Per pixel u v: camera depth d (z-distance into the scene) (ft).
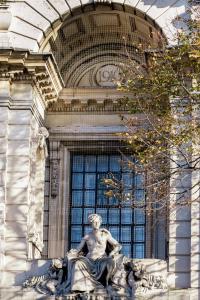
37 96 170.50
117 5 169.37
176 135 148.05
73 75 179.32
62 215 174.50
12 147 165.27
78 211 176.04
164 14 168.04
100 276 157.89
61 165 176.55
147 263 159.43
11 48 163.53
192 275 158.81
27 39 168.35
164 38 163.73
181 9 167.94
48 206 175.01
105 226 175.11
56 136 177.17
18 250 162.09
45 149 172.04
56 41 174.40
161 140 150.41
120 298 156.25
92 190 176.55
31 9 169.48
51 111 177.99
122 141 175.32
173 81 148.25
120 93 176.24
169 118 148.87
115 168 176.65
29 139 165.48
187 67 154.92
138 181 174.60
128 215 175.11
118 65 179.11
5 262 161.89
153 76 149.28
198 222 160.35
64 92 176.76
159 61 152.15
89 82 179.11
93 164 177.37
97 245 160.15
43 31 168.76
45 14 169.27
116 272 157.79
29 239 163.63
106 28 176.24
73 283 157.28
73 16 170.91
